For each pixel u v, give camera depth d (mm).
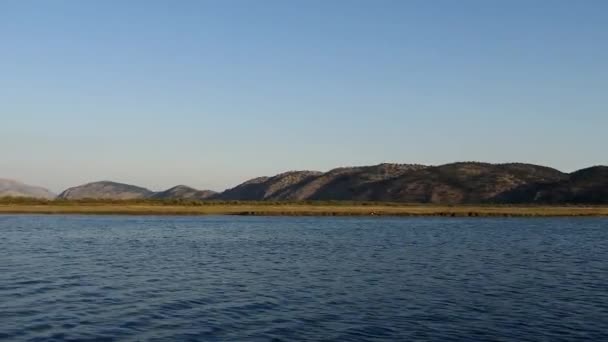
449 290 39094
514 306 33656
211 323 28875
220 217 149500
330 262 54719
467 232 99812
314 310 32188
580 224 128625
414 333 27234
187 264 52250
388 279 44000
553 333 27469
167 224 115750
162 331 27188
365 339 26109
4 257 56250
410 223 128750
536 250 68125
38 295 35625
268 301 34688
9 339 25328
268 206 192125
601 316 31094
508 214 168875
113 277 43562
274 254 61781
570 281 43469
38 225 107688
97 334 26438
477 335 26969
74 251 62719
